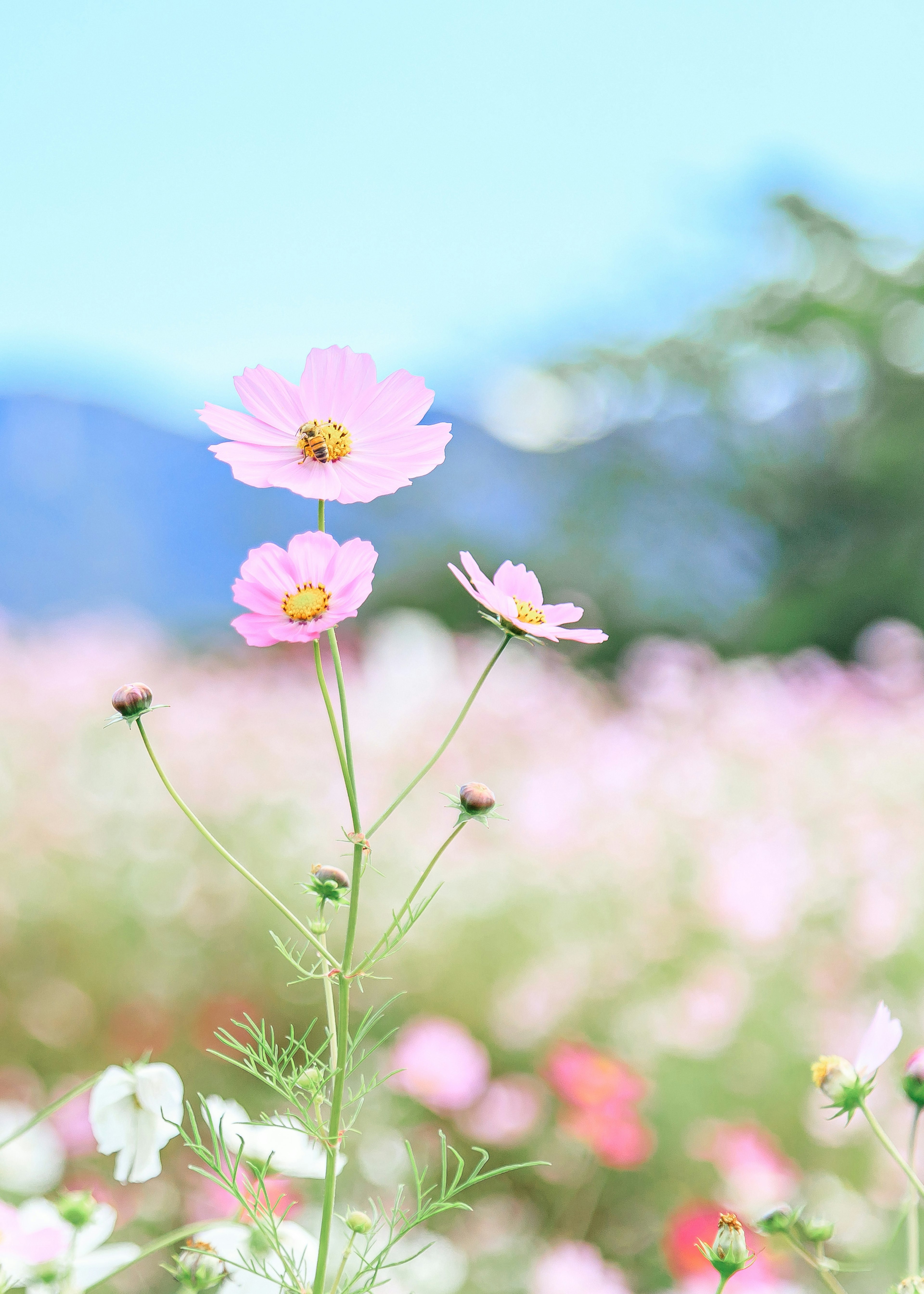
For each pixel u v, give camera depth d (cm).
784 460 1328
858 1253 163
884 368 1327
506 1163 204
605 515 1348
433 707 482
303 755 421
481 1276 171
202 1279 108
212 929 280
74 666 554
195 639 991
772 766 445
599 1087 191
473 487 1338
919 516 1262
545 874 303
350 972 105
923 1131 197
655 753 446
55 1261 108
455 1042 196
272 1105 188
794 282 1384
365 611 1243
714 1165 202
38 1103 206
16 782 367
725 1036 230
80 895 284
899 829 362
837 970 264
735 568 1368
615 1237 196
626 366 1384
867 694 613
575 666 1072
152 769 387
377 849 323
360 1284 124
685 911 296
